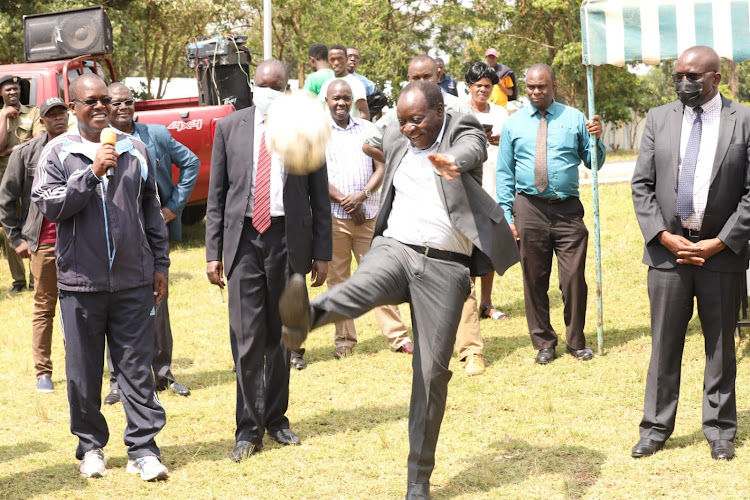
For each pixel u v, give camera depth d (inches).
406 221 160.9
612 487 171.5
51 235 245.1
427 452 163.5
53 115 246.1
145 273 182.9
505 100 453.1
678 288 183.5
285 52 1318.9
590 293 335.0
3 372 269.1
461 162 146.6
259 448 197.8
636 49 251.9
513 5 1374.3
